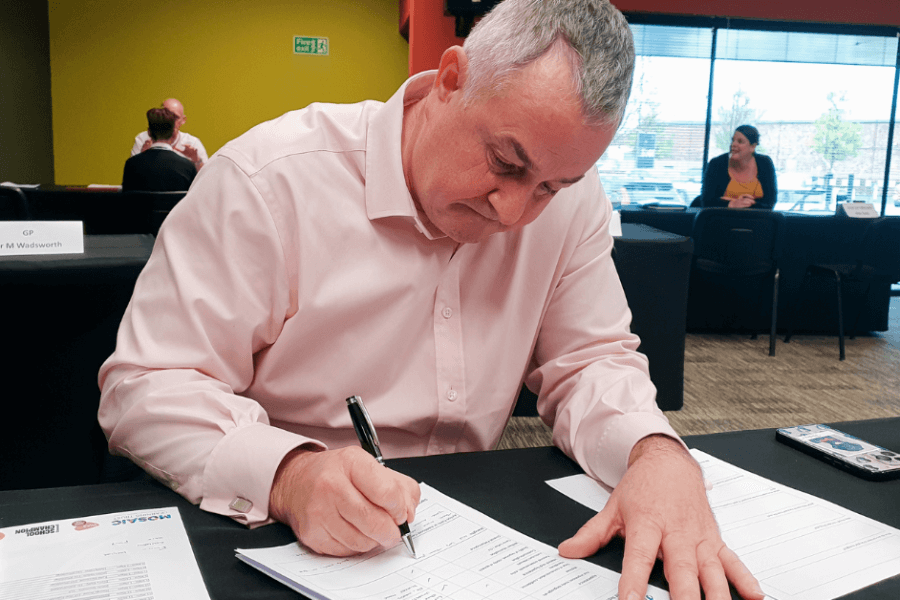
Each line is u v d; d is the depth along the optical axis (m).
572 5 0.61
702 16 5.61
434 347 0.92
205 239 0.82
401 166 0.82
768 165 4.72
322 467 0.61
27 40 5.86
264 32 6.56
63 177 6.54
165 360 0.78
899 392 3.37
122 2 6.34
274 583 0.56
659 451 0.72
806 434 0.91
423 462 0.81
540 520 0.68
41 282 1.27
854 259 4.52
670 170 5.98
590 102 0.60
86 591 0.53
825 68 5.82
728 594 0.55
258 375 0.90
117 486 0.72
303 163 0.85
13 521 0.63
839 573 0.60
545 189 0.69
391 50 6.74
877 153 6.01
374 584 0.56
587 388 0.88
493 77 0.62
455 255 0.90
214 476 0.67
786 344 4.37
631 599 0.54
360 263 0.86
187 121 6.60
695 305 4.58
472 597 0.55
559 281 1.01
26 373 1.31
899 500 0.75
